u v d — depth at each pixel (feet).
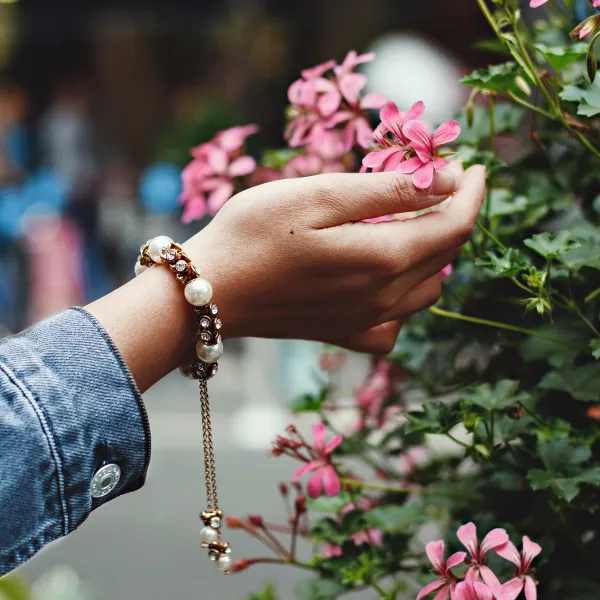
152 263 2.74
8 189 18.47
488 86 2.95
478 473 3.20
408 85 9.61
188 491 10.37
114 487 2.60
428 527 5.17
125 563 8.68
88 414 2.55
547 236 2.80
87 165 18.85
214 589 8.14
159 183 17.97
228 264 2.69
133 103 22.75
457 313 3.14
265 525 3.35
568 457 2.79
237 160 3.34
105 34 22.15
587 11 3.18
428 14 18.22
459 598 2.68
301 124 3.19
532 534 2.87
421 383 3.47
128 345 2.64
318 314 2.80
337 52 19.66
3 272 17.48
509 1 2.93
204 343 2.68
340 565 3.10
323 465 3.09
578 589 2.83
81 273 17.85
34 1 21.68
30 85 21.85
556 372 2.88
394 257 2.72
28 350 2.57
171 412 13.94
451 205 2.79
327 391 3.41
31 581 8.18
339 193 2.70
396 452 3.46
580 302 2.93
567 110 3.05
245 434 12.30
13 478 2.49
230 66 21.48
